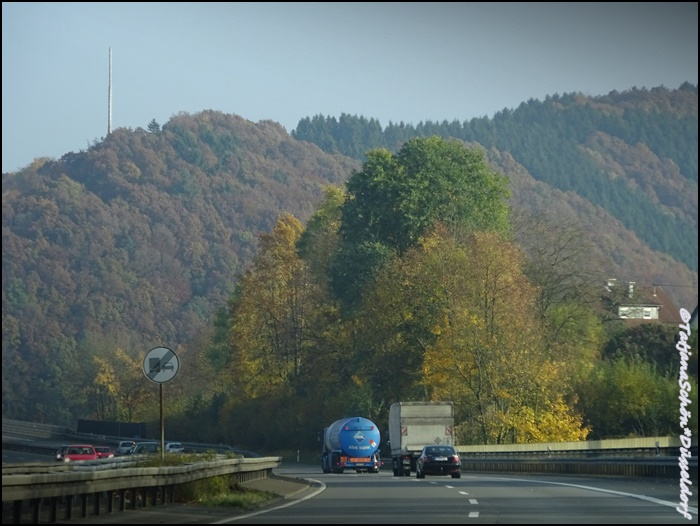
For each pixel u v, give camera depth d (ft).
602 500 285.23
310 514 240.73
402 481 446.60
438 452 495.82
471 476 529.04
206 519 230.07
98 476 226.79
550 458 539.70
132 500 261.03
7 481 187.52
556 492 328.70
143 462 304.30
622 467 449.89
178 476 280.31
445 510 248.93
